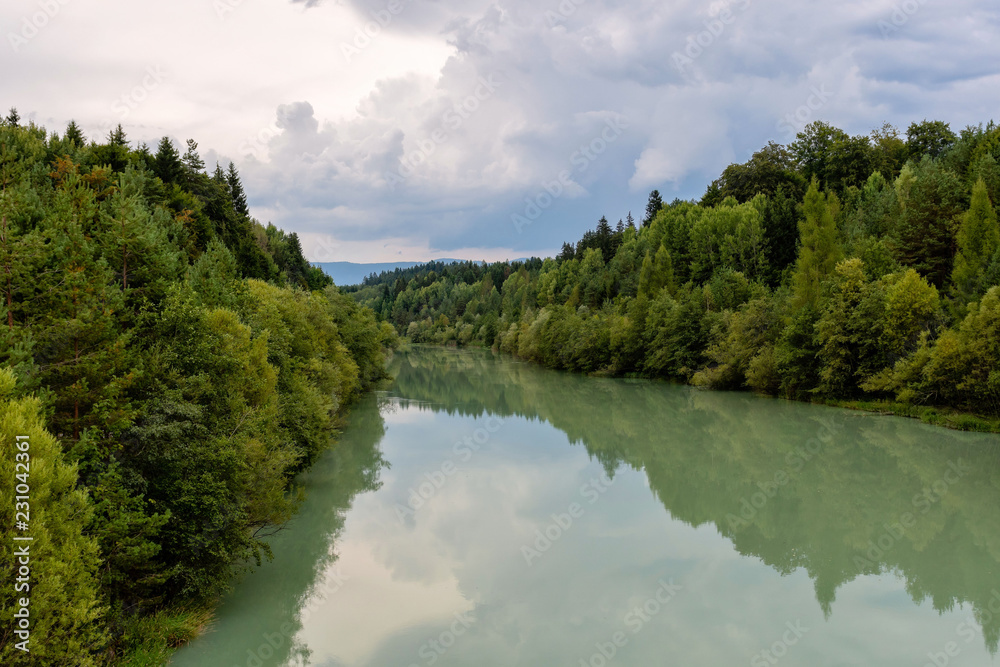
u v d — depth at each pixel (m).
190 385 17.52
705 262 97.62
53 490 11.19
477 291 192.88
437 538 23.22
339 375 42.44
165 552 15.30
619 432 43.69
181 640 14.62
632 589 18.98
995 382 38.19
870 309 49.22
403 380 82.25
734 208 103.00
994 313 39.50
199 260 30.27
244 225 73.50
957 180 67.88
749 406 53.81
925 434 39.94
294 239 107.44
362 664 14.58
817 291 58.81
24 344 13.37
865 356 50.34
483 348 160.88
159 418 15.21
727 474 32.22
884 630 16.44
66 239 16.39
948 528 24.36
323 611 17.33
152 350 17.52
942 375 42.75
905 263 60.97
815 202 62.47
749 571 20.38
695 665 14.53
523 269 189.88
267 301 34.84
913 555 21.70
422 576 19.86
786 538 23.36
